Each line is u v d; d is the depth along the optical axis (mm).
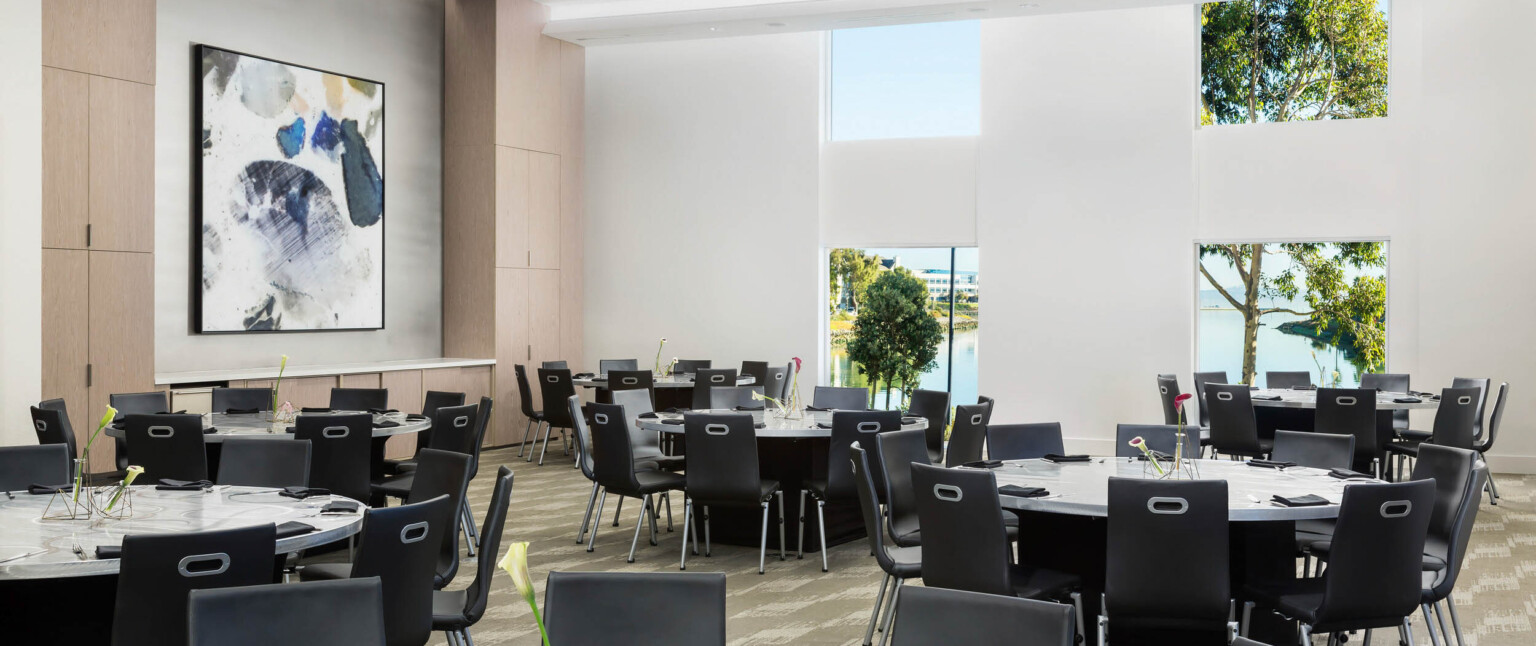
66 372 7375
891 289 11250
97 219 7551
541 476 9188
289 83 9430
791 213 11352
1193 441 5316
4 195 6840
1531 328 9219
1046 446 5367
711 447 5688
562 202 11719
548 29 11211
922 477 3744
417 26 10789
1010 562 3801
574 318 11930
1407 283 9562
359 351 10234
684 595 2377
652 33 10914
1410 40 9539
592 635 2355
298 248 9539
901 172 11078
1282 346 10086
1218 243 10164
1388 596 3355
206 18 8812
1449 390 7402
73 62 7395
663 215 11875
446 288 11086
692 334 11758
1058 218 10484
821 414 6840
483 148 10859
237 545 2844
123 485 3473
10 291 6879
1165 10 10148
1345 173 9711
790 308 11367
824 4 9727
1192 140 10094
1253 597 3740
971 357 10984
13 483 4414
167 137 8547
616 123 12078
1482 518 7398
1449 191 9422
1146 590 3391
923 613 2264
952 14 9781
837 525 6605
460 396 7047
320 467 5387
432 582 3195
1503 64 9273
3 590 3201
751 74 11508
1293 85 10023
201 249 8711
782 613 5090
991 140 10695
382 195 10367
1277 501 3654
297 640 2277
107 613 3271
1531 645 4590
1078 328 10422
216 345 8930
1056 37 10484
